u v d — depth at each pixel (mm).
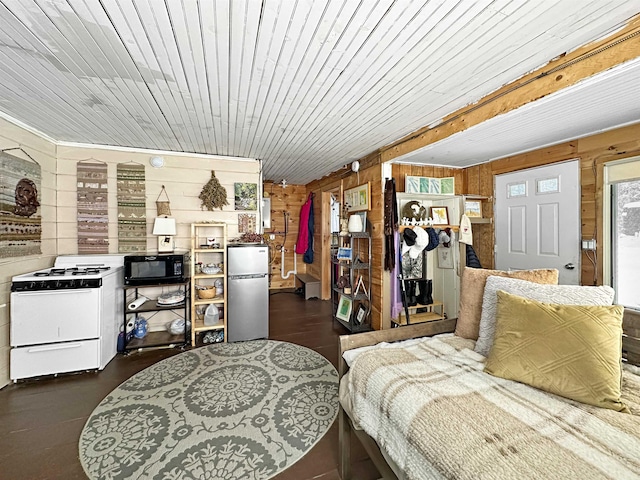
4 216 2324
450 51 1564
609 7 1240
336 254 4262
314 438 1751
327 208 5379
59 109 2295
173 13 1279
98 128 2740
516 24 1349
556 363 1167
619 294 2570
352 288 3688
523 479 768
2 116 2332
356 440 1765
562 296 1370
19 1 1185
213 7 1245
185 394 2197
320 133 2893
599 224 2654
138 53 1574
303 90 2004
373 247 3631
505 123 2469
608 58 1421
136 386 2309
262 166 4371
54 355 2436
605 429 951
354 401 1360
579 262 2820
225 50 1553
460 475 825
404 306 3277
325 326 3816
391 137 3027
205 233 3682
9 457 1587
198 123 2623
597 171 2668
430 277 3814
